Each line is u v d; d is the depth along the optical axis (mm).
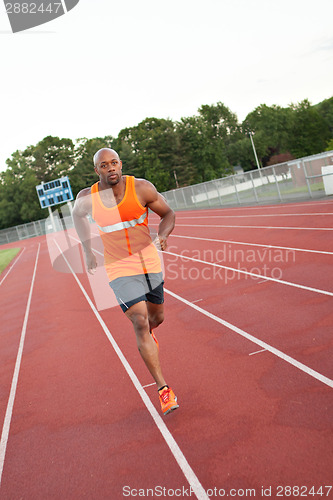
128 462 3281
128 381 4844
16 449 3938
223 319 6246
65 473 3346
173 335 6043
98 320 7887
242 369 4477
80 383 5129
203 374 4555
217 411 3738
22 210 68125
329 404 3459
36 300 11445
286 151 93500
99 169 3547
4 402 5152
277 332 5285
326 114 98625
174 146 79312
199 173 83438
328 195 18781
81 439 3820
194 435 3441
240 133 100938
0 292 14711
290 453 2939
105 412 4227
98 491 3016
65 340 7113
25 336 8031
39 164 77250
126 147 78812
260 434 3252
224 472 2906
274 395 3803
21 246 43625
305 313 5734
